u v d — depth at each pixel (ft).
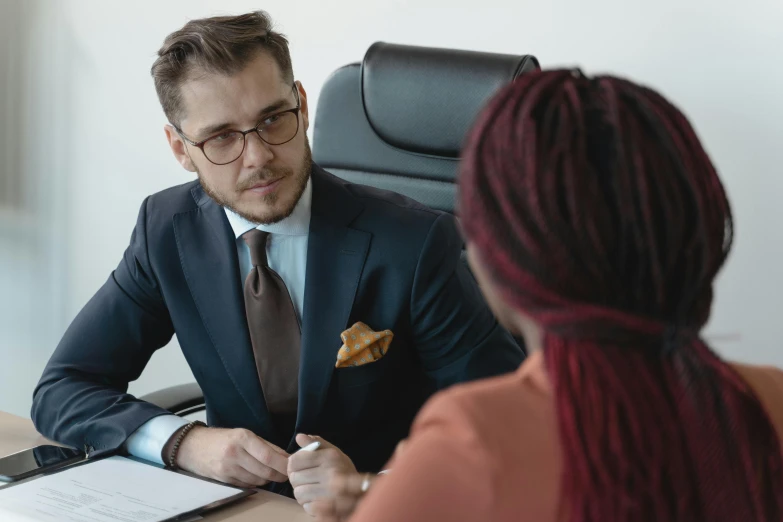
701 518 2.05
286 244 5.35
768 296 6.85
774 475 2.18
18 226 10.46
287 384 5.27
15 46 10.05
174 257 5.48
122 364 5.67
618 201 2.05
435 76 5.98
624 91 2.18
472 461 2.04
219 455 4.60
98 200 9.84
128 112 9.45
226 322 5.30
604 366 2.03
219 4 8.78
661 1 6.88
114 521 3.95
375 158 6.23
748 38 6.62
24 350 10.73
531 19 7.43
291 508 4.33
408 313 5.27
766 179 6.71
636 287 2.08
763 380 2.37
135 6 9.21
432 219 5.36
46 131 10.04
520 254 2.08
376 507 2.09
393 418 5.51
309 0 8.40
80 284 10.17
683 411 2.03
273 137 4.96
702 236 2.10
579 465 1.99
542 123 2.13
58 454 4.90
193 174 9.14
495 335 5.36
